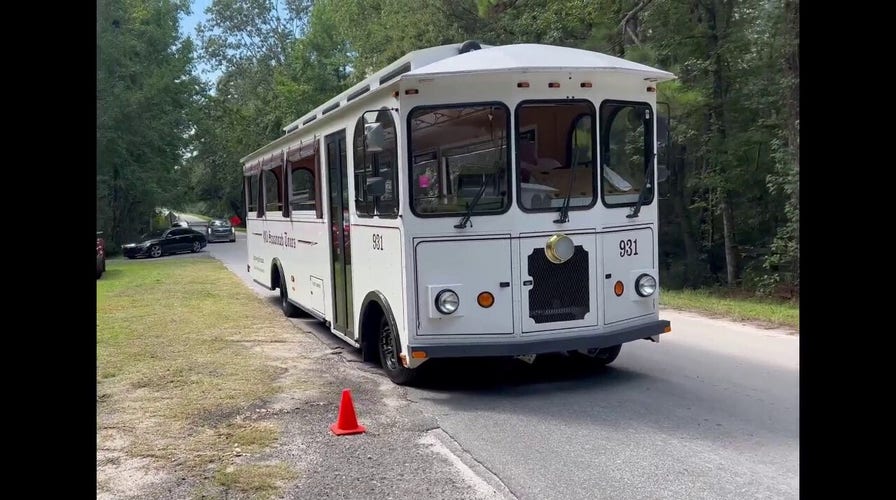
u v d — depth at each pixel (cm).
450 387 690
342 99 881
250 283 1767
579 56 667
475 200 624
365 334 758
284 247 1148
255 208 1402
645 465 480
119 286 1694
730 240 1822
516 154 628
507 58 646
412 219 625
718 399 636
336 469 480
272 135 4500
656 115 688
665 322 695
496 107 627
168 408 623
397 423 579
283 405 632
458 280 626
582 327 647
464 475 467
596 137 650
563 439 535
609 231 658
